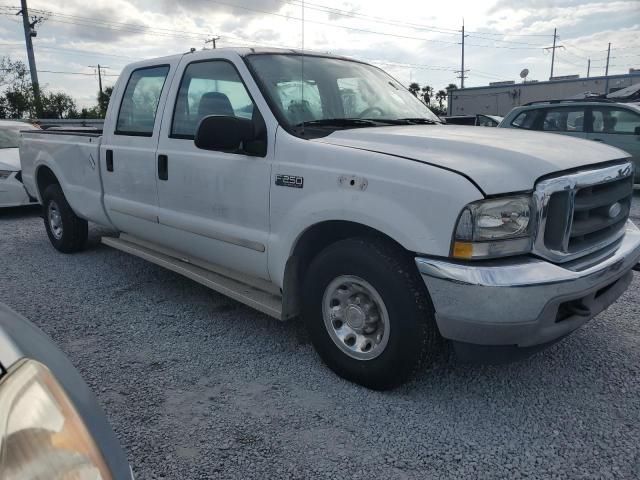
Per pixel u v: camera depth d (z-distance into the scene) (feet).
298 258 10.68
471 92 121.29
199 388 10.16
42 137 19.29
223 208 11.78
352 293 9.78
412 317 8.87
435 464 7.95
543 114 35.27
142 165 14.03
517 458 8.06
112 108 15.60
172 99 13.30
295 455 8.17
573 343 11.84
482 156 8.80
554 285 8.07
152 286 16.07
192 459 8.10
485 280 7.91
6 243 21.99
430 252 8.29
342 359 10.12
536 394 9.82
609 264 9.19
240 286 12.00
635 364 10.88
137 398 9.82
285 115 10.82
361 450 8.28
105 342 12.20
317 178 9.71
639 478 7.61
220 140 10.39
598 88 105.29
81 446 3.85
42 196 20.33
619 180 10.00
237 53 11.89
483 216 7.99
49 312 14.03
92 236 22.54
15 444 3.43
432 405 9.48
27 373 3.85
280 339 12.31
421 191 8.36
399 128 10.96
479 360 8.55
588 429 8.76
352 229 9.87
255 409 9.43
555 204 8.50
